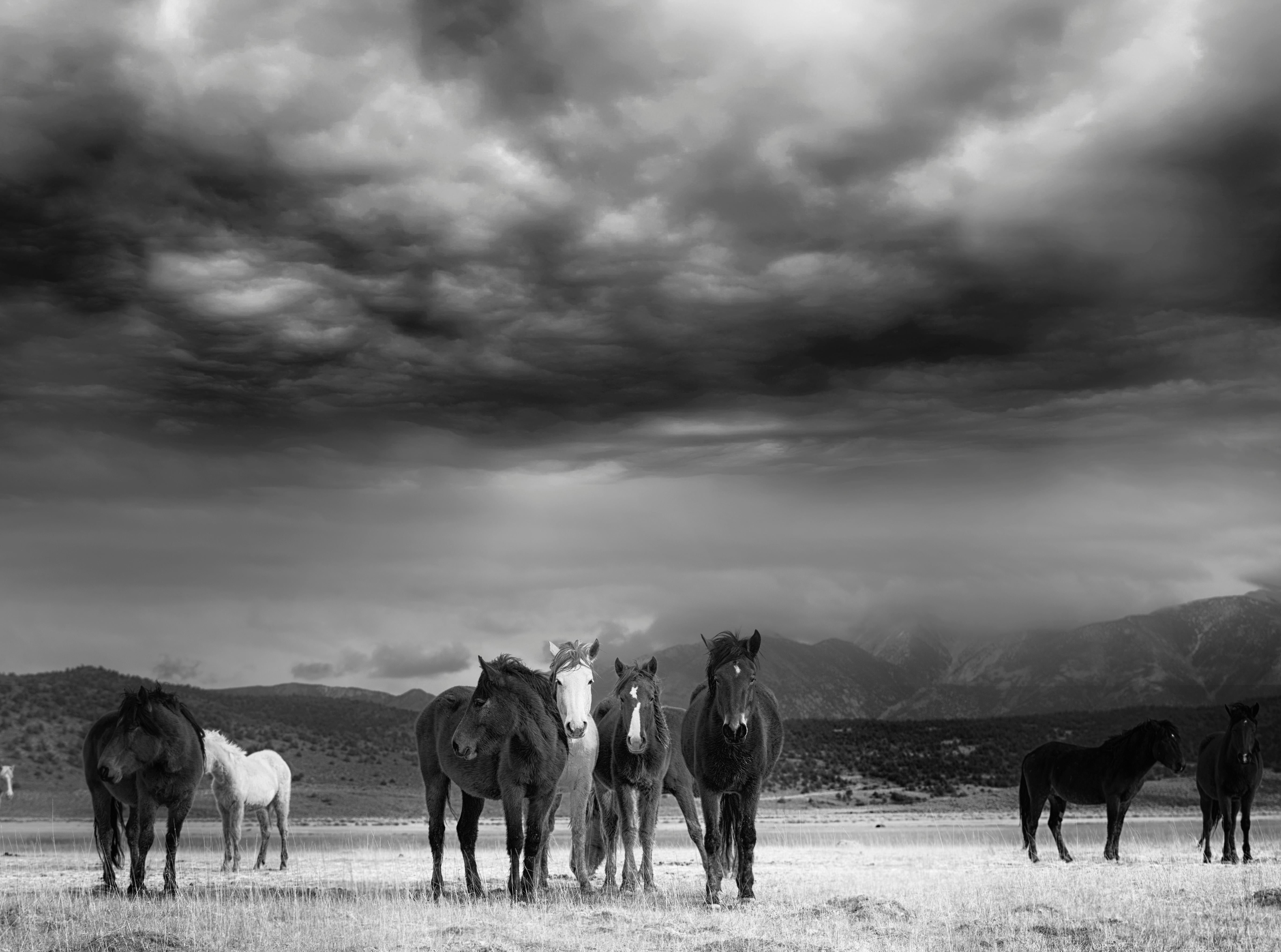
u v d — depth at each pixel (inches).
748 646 660.1
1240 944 504.1
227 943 491.8
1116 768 1077.8
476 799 729.0
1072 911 611.5
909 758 4023.1
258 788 1035.9
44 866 1104.8
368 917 561.6
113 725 756.6
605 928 542.0
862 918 595.8
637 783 701.9
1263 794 3267.7
